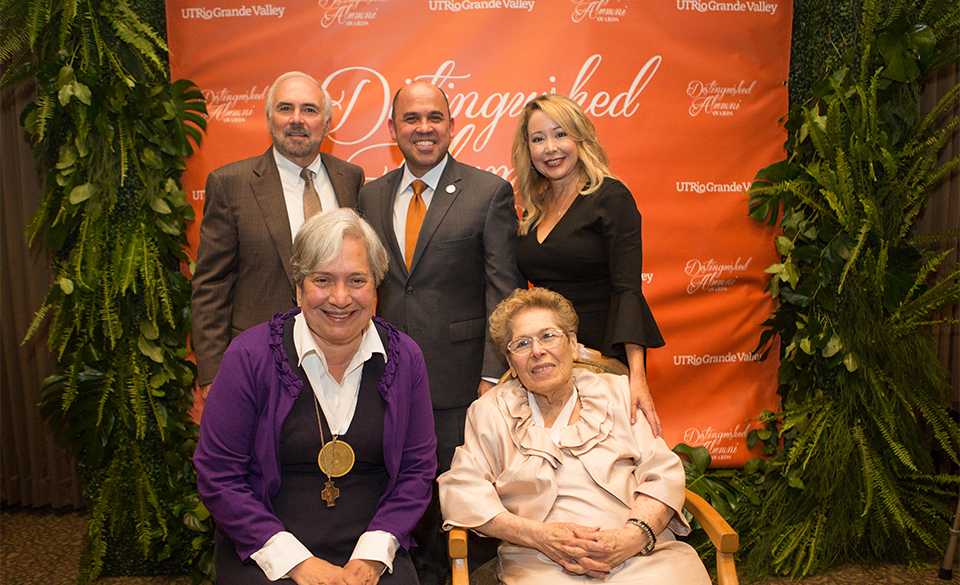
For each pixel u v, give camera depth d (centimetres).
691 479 254
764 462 260
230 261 203
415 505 149
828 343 243
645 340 181
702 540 252
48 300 228
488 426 172
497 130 256
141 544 246
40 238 277
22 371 285
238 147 251
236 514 138
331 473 145
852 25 243
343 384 147
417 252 200
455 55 253
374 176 257
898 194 238
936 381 238
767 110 262
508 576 158
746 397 270
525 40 254
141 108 233
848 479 243
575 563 148
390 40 252
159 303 236
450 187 205
